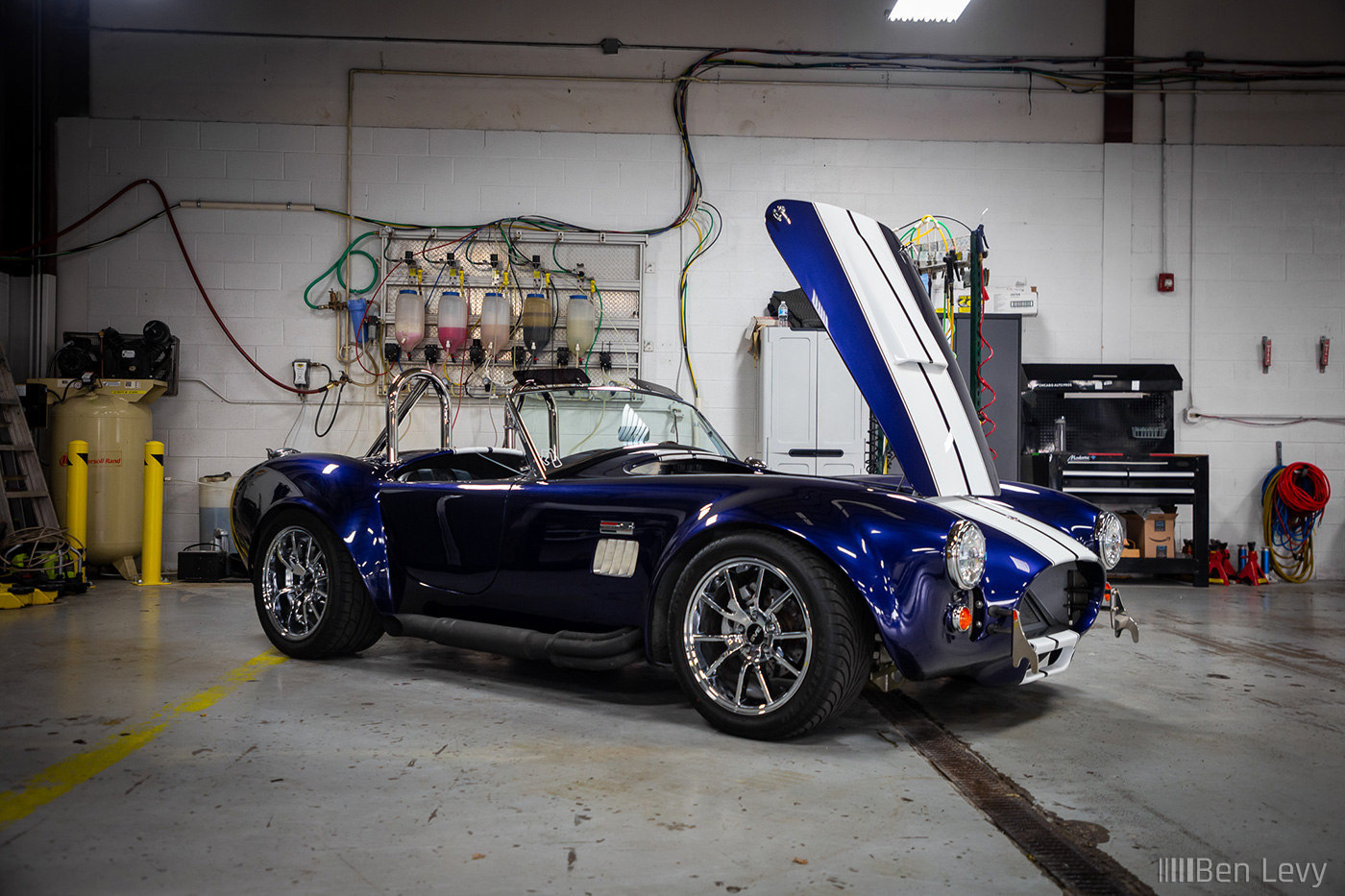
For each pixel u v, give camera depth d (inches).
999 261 259.4
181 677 118.3
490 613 110.4
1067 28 259.4
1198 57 258.4
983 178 259.4
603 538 100.2
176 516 247.9
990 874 61.8
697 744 90.4
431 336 250.7
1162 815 73.4
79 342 233.1
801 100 257.9
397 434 128.8
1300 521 253.6
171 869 60.7
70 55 249.3
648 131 256.2
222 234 250.5
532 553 105.3
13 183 245.4
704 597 93.2
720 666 94.7
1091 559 98.3
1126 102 259.4
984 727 99.3
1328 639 158.4
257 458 250.1
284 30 251.6
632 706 105.3
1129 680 123.8
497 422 249.0
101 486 222.5
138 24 249.8
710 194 256.7
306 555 129.9
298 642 127.4
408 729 95.0
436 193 253.1
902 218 258.8
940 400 104.9
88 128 249.1
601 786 78.2
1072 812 73.7
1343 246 260.4
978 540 85.0
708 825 69.6
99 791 75.5
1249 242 261.0
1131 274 260.2
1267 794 78.7
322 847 64.6
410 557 116.7
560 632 103.4
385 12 253.0
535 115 254.8
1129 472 228.7
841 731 96.5
